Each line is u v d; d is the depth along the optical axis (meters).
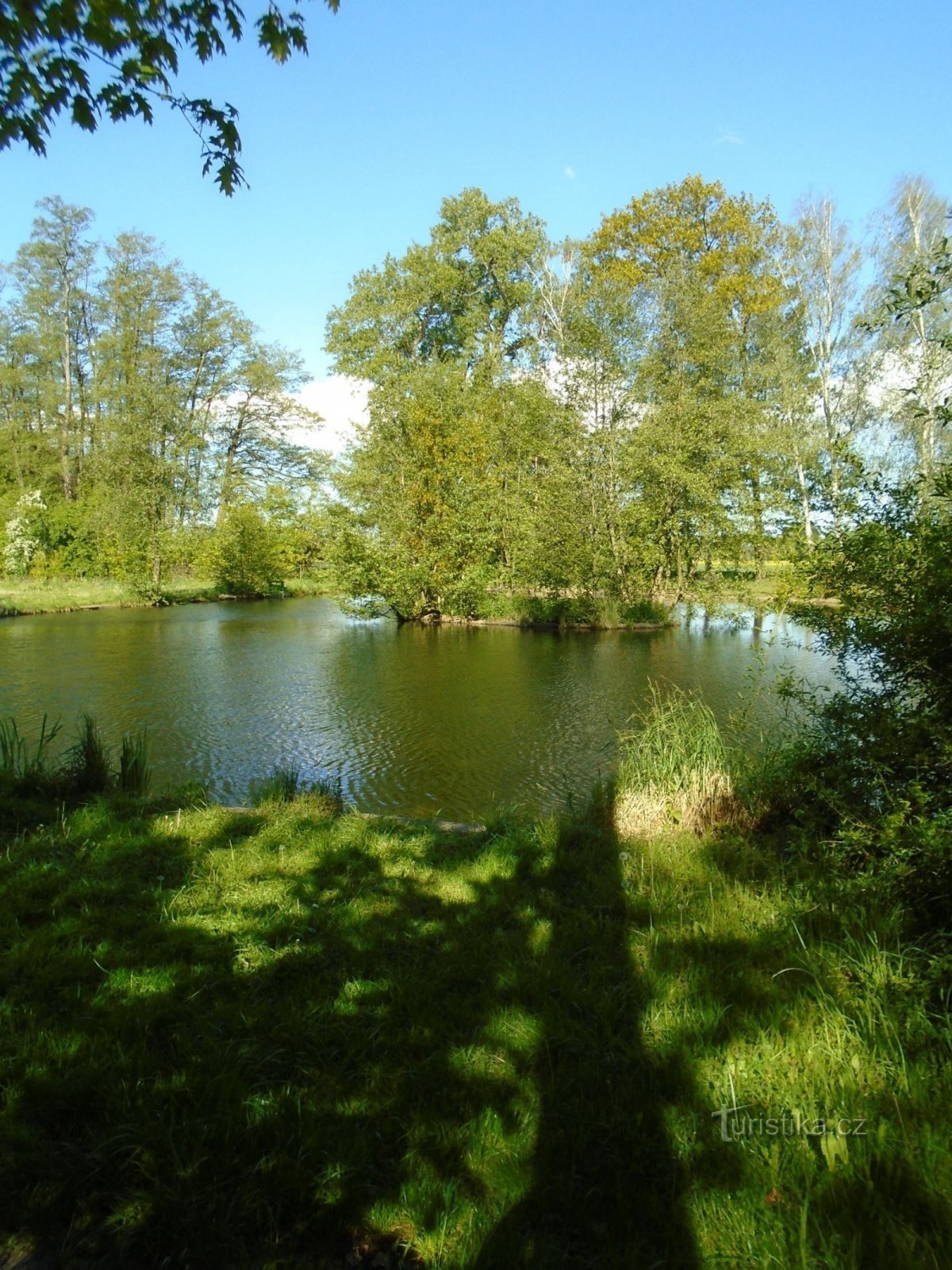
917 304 4.21
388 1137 2.13
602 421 23.47
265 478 40.81
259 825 5.03
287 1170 1.97
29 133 3.97
